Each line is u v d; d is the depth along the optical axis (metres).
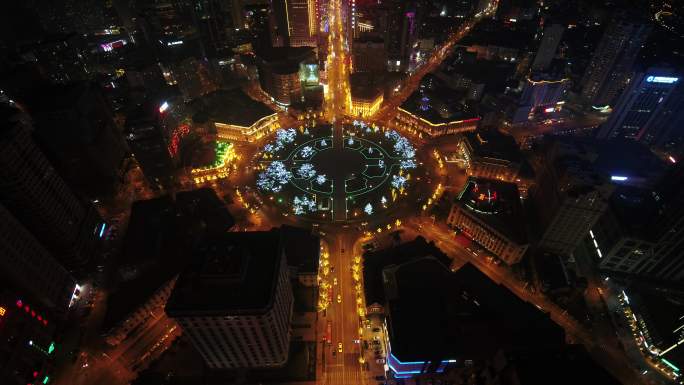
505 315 165.25
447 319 161.25
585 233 196.38
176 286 128.38
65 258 196.50
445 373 158.38
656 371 164.62
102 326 168.12
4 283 157.25
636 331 176.88
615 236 194.88
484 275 183.00
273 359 154.75
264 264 135.12
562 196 190.50
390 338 155.25
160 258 198.75
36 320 164.50
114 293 180.88
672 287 193.62
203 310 121.69
